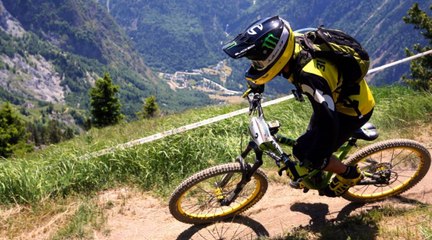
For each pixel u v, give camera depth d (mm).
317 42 3971
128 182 6887
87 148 8367
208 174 4906
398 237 4633
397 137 7941
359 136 4797
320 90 3787
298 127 8711
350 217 5168
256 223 5449
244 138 8000
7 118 42812
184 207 5527
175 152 7293
